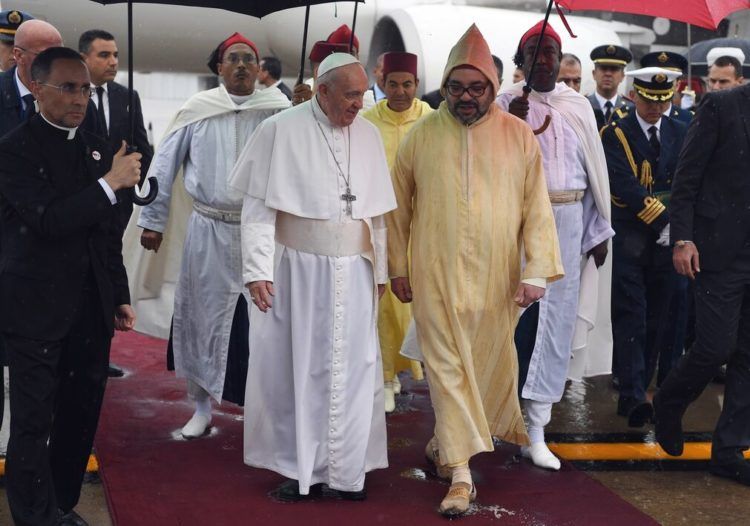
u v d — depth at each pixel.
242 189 4.16
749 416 4.70
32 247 3.60
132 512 4.08
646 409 5.41
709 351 4.57
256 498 4.27
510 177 4.31
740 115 4.54
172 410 5.53
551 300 4.79
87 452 3.90
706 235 4.59
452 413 4.19
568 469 4.73
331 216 4.15
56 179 3.62
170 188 5.14
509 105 4.67
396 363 5.68
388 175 4.29
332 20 10.53
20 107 4.76
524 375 4.89
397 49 10.61
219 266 4.95
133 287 5.66
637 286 5.69
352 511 4.15
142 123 6.33
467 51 4.22
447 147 4.30
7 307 3.58
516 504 4.27
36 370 3.59
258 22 10.67
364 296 4.23
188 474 4.53
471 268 4.26
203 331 4.99
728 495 4.54
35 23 4.29
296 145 4.14
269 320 4.23
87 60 6.05
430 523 4.04
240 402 5.04
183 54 10.93
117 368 6.23
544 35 4.81
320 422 4.21
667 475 4.78
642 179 5.77
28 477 3.58
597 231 5.03
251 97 5.10
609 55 7.16
